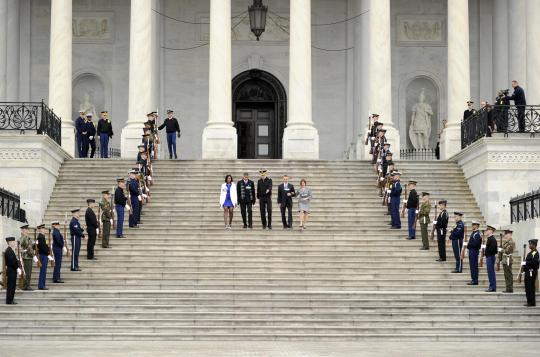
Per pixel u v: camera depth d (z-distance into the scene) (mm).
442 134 66938
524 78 71500
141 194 53812
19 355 35406
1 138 55812
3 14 70688
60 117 66125
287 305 43656
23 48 75875
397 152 65812
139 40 66438
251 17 63875
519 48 71625
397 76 77188
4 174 55875
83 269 48719
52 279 48094
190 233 52094
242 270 48688
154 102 72812
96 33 76500
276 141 77938
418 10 77438
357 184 58562
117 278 47812
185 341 41156
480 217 56562
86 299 43812
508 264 46219
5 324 42312
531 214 50719
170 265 49031
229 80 65562
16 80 74562
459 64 66438
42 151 55969
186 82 77125
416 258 50156
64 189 58062
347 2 77438
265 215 54375
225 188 52812
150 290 45219
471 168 58719
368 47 67938
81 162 60344
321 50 77562
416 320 42844
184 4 77375
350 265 49281
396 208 53281
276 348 38188
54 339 41469
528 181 56125
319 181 58938
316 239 51812
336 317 43000
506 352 37094
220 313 42875
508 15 73438
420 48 77375
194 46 77312
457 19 66625
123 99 76312
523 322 43156
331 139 77125
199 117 77125
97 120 76250
